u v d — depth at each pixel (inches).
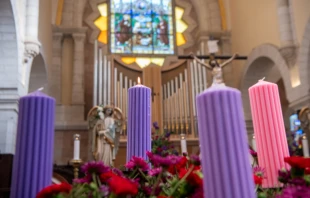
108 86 402.3
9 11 242.2
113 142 269.6
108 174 49.9
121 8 471.8
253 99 59.4
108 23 461.1
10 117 245.6
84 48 443.5
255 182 51.1
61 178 253.8
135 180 53.6
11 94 248.1
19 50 258.8
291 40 318.3
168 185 57.4
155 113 407.2
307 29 295.9
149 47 459.8
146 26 469.1
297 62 311.0
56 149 390.6
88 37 450.9
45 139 40.9
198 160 46.1
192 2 487.2
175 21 476.4
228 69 442.3
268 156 55.7
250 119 399.9
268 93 58.0
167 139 252.5
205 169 34.6
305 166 44.8
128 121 73.9
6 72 250.4
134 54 450.6
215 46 365.7
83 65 422.9
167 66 432.5
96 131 271.3
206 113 35.1
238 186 33.0
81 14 441.7
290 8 325.7
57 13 430.0
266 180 54.9
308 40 295.4
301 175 45.8
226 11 467.8
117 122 279.4
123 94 405.7
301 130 304.8
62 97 412.8
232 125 34.4
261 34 375.9
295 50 315.3
